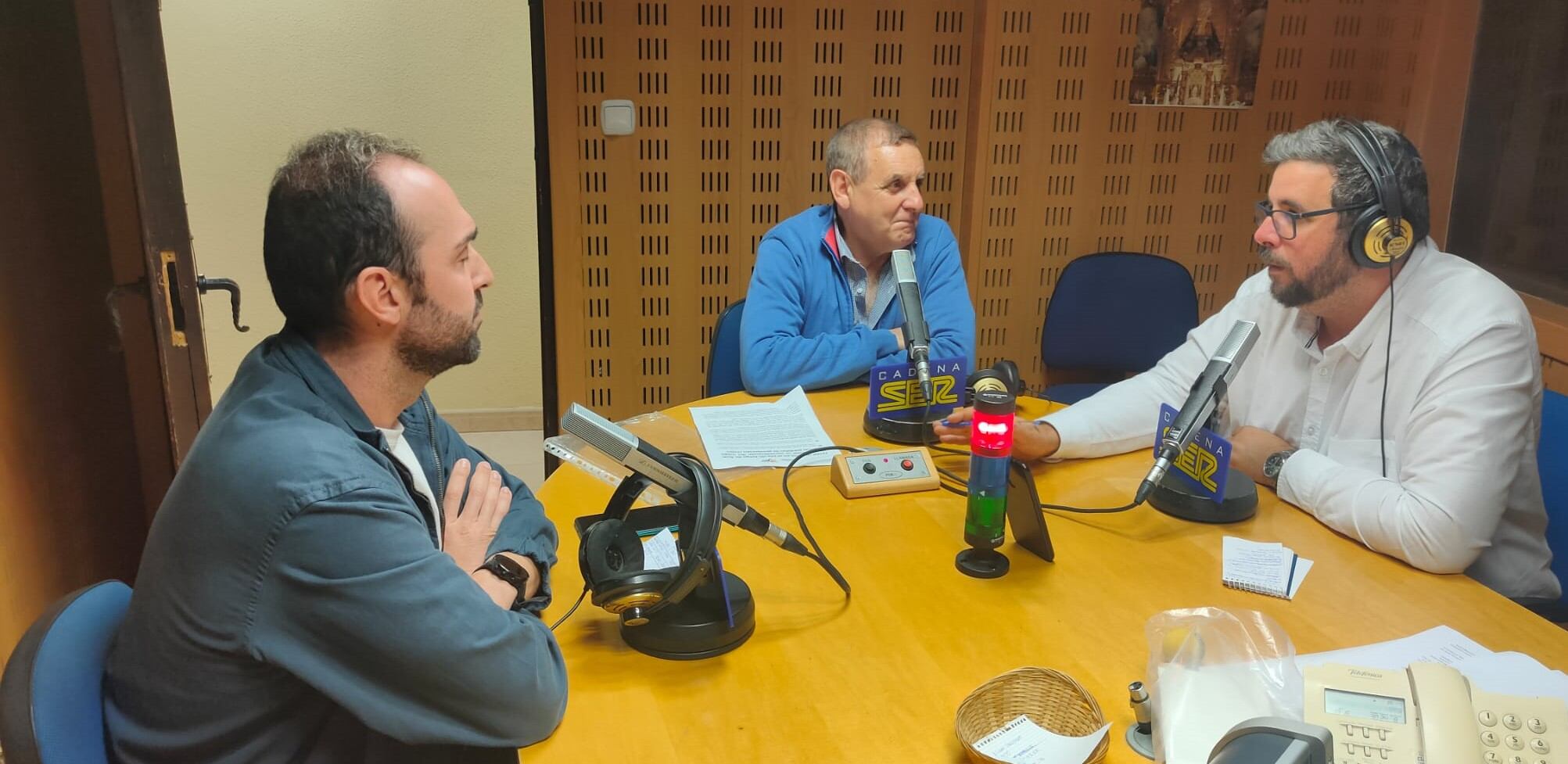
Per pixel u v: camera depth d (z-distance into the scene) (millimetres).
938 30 2750
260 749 1021
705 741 997
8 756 896
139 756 1018
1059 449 1691
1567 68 2385
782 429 1833
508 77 3371
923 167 2211
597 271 2752
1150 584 1305
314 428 1008
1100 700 1059
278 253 1026
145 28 1750
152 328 2291
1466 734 908
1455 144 2748
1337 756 906
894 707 1049
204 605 958
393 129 3361
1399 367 1529
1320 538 1444
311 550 945
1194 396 1498
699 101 2668
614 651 1156
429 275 1057
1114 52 2805
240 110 3242
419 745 1031
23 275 1929
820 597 1270
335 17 3219
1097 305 2875
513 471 3438
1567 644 1173
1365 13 2859
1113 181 2930
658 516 1410
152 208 1828
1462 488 1350
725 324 2309
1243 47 2854
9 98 1898
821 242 2266
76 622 1021
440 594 973
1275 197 1534
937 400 1823
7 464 1840
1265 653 1087
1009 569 1340
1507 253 2613
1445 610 1250
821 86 2730
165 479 2408
